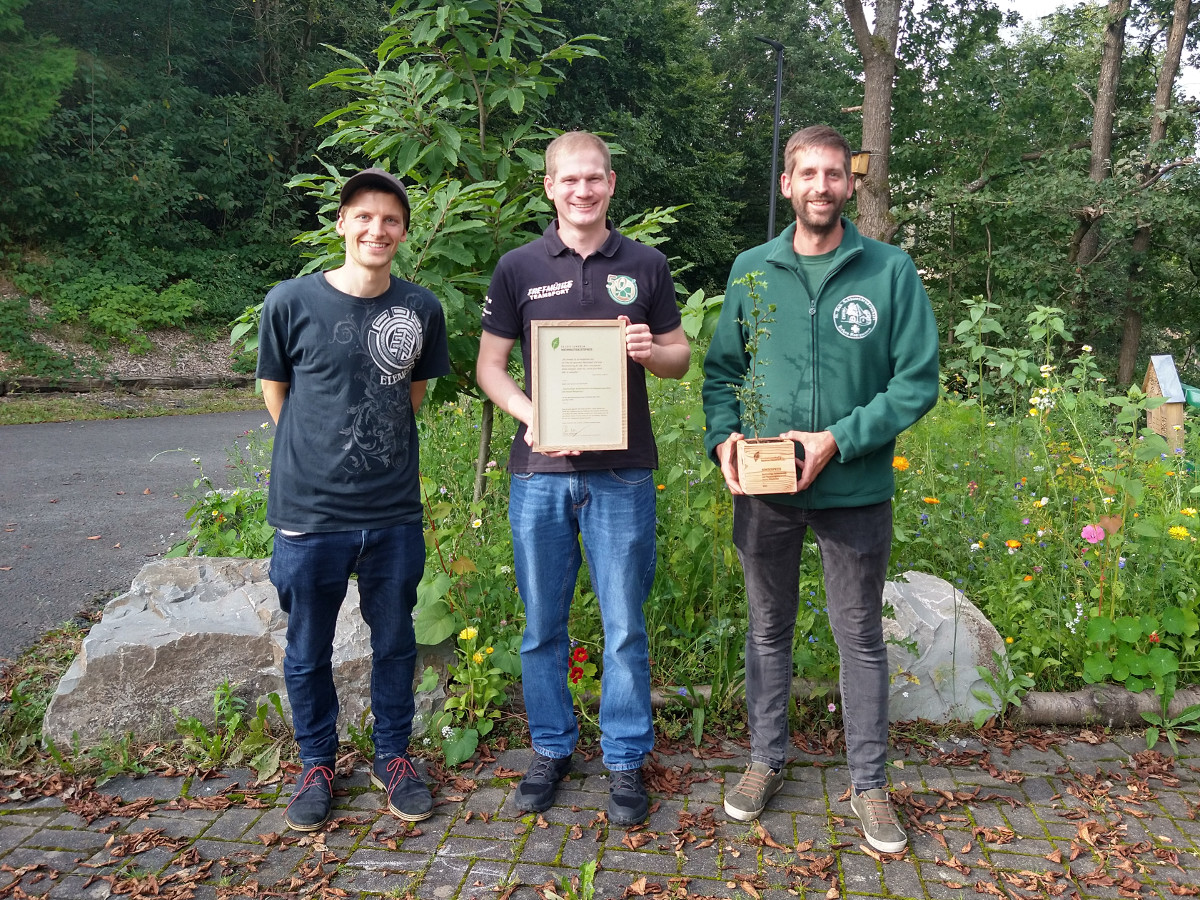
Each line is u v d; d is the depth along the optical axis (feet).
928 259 56.49
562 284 7.85
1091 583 11.10
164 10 55.47
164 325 48.01
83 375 39.91
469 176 12.32
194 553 14.32
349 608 10.05
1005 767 9.19
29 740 9.11
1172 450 14.69
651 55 71.36
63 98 50.90
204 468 23.98
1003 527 12.31
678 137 76.95
